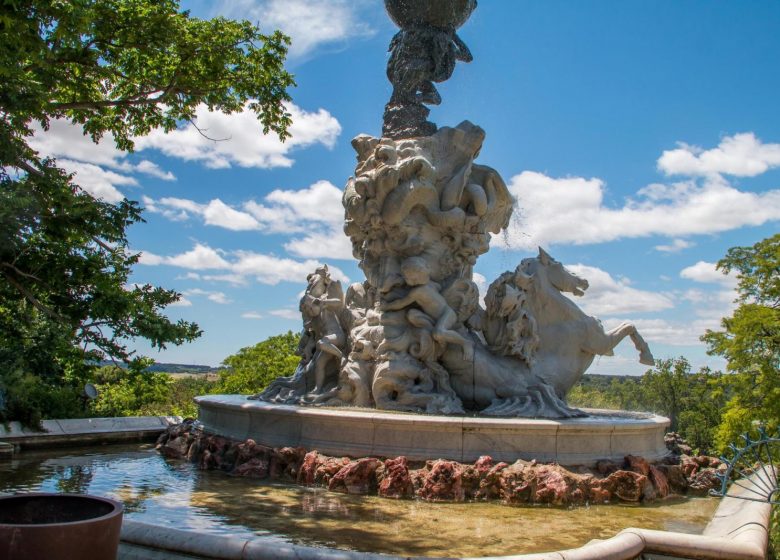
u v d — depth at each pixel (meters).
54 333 15.92
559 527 7.85
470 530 7.59
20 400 14.50
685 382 33.62
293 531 7.36
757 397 22.88
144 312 13.19
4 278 12.91
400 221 13.05
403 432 9.95
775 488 6.58
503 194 14.06
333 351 12.76
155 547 5.73
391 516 8.10
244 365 35.75
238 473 10.47
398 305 12.61
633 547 6.11
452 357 12.34
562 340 12.77
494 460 9.71
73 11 10.34
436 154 13.52
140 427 15.96
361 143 14.01
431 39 14.70
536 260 12.99
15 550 4.37
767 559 6.89
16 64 10.76
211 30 17.52
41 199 12.27
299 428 10.76
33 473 11.04
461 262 13.38
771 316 22.92
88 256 12.79
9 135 11.88
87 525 4.55
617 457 10.29
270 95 18.73
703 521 8.40
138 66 16.88
